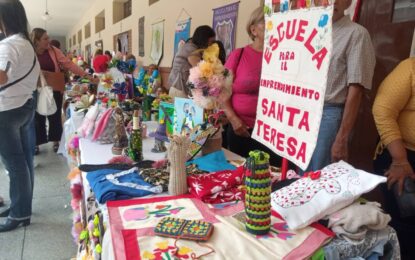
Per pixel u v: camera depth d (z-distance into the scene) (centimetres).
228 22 356
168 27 538
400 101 146
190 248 85
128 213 105
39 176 328
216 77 145
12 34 194
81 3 1181
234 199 117
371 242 94
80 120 244
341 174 106
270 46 121
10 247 205
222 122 168
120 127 171
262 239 91
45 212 251
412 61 146
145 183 126
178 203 113
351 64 156
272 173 140
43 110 261
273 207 105
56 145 412
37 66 208
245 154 211
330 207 98
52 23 1811
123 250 83
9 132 202
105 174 133
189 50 262
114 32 921
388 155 161
